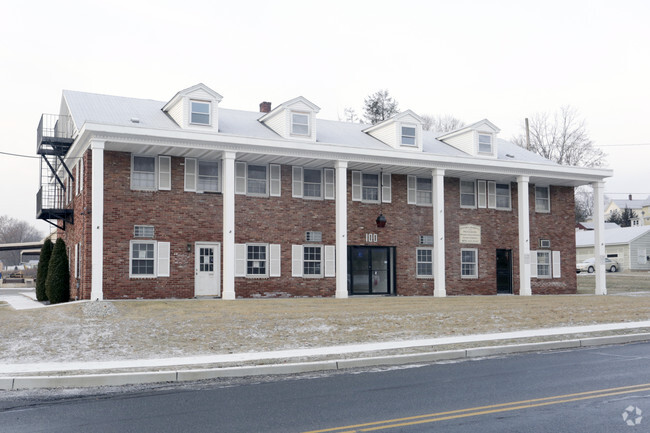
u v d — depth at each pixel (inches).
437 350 603.2
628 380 439.8
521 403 366.9
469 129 1255.5
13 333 658.8
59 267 1055.6
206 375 483.5
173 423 329.4
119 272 966.4
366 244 1171.3
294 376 489.1
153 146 953.5
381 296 1154.7
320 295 1119.0
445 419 328.5
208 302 904.3
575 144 2568.9
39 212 1139.9
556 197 1379.2
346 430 306.8
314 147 1053.2
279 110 1098.7
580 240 2728.8
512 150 1424.7
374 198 1195.9
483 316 842.2
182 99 1003.3
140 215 989.2
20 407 377.4
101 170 903.1
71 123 1128.2
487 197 1295.5
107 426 324.8
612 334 716.7
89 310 771.4
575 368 500.7
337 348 610.5
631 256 2455.7
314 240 1123.3
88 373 476.4
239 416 343.6
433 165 1162.6
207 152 1004.6
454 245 1250.0
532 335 688.4
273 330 706.2
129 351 593.0
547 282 1344.7
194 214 1030.4
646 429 305.9
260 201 1085.8
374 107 2701.8
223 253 1005.2
